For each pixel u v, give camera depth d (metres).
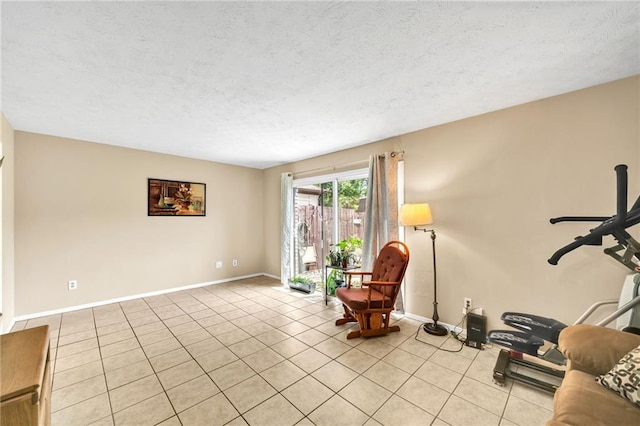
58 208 3.31
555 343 1.88
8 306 2.80
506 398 1.77
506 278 2.49
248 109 2.54
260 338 2.66
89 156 3.53
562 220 1.82
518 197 2.43
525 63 1.79
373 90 2.17
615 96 2.01
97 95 2.23
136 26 1.41
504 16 1.36
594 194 2.09
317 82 2.04
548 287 2.28
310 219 4.56
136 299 3.88
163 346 2.49
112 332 2.79
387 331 2.73
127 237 3.84
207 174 4.69
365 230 3.50
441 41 1.57
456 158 2.81
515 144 2.45
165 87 2.10
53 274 3.27
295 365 2.17
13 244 2.97
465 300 2.73
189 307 3.56
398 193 3.30
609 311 2.02
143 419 1.60
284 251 4.82
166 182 4.21
